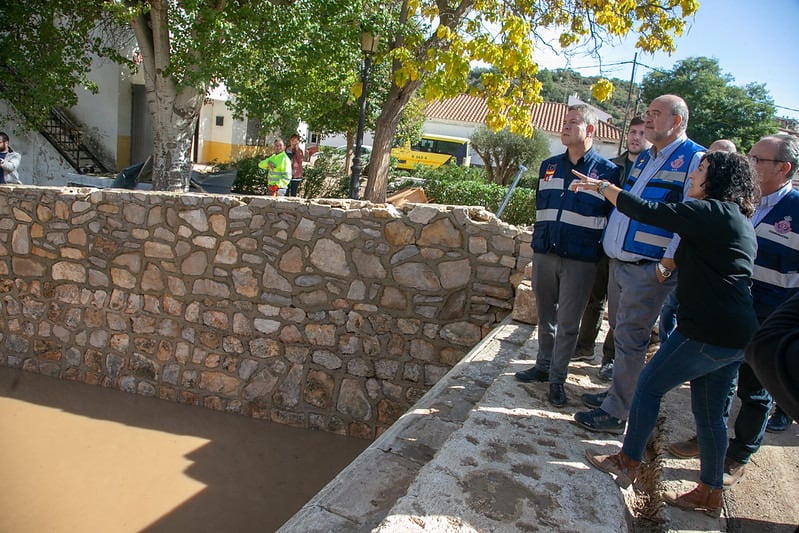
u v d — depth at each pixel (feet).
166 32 41.75
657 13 38.58
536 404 11.18
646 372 8.73
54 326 22.43
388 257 18.79
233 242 20.10
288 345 19.99
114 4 36.40
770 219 10.66
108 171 66.23
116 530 14.62
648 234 9.66
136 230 21.03
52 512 14.97
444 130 124.16
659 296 9.74
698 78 101.45
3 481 16.06
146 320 21.34
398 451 10.14
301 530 8.07
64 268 22.06
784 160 10.41
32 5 43.21
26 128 50.62
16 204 22.27
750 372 9.69
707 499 8.92
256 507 16.01
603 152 114.73
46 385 21.91
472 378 13.03
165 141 43.93
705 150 9.81
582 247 10.84
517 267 17.65
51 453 17.69
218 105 92.17
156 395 21.40
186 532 14.78
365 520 8.33
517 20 33.76
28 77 44.47
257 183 59.93
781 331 4.67
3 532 14.02
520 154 83.41
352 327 19.30
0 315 22.98
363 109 43.91
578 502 8.10
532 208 57.41
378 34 41.65
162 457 17.99
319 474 17.72
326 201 19.69
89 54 63.57
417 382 18.83
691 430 11.42
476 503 7.86
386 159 49.65
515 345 14.84
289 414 20.11
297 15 38.04
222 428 19.79
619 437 10.07
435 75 35.47
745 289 8.09
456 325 18.37
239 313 20.34
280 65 42.91
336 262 19.22
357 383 19.42
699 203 8.13
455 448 9.25
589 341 14.38
